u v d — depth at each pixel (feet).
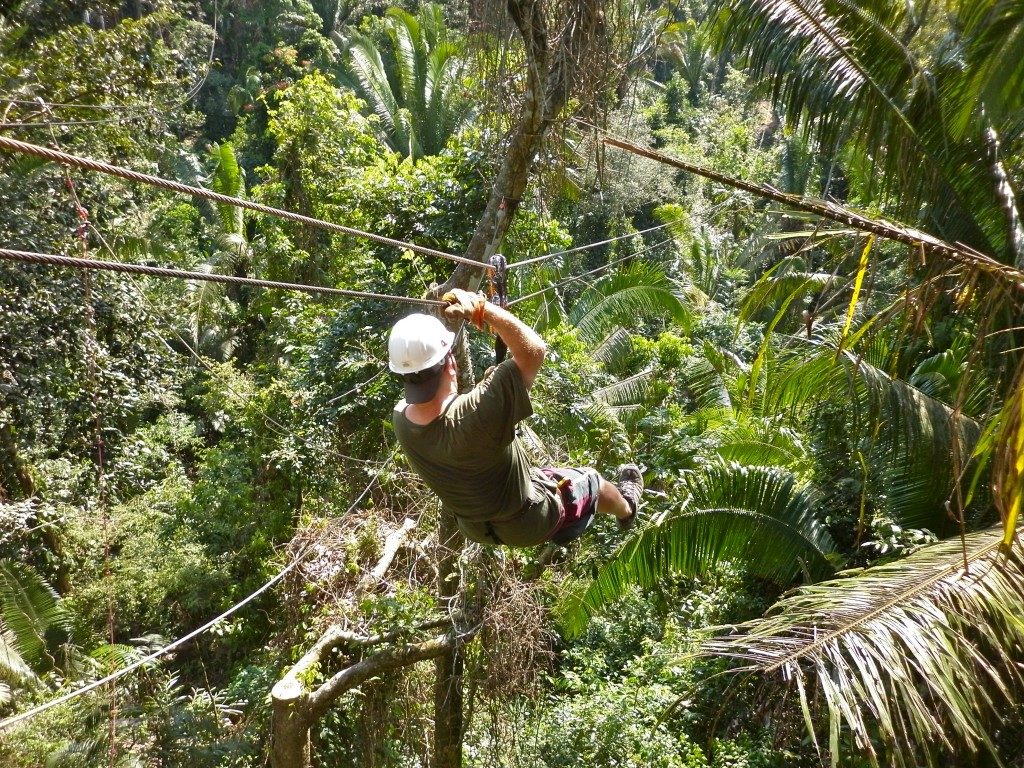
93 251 33.60
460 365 25.39
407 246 11.60
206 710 30.89
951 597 14.79
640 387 49.67
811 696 19.85
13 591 39.06
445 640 25.85
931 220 21.15
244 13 96.84
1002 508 10.26
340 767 28.27
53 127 29.30
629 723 30.66
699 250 71.92
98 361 34.12
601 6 23.09
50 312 31.48
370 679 26.30
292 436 41.50
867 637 14.03
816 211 12.01
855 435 21.26
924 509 22.39
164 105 36.17
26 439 34.86
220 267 66.59
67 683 35.01
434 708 28.84
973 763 18.75
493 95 24.95
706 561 27.63
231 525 44.75
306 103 55.77
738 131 92.84
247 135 93.45
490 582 26.30
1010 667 16.01
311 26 102.17
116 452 37.91
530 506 10.32
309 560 29.27
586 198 36.14
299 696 23.50
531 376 9.40
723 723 31.24
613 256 71.56
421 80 78.89
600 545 29.94
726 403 50.31
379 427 39.73
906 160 20.66
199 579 43.80
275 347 62.39
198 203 76.33
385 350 39.22
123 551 45.55
